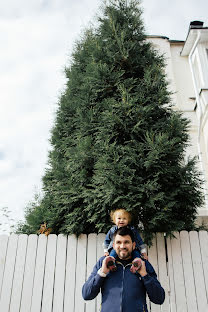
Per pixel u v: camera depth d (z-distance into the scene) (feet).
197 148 26.14
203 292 10.47
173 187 11.71
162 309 10.30
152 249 11.18
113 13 16.55
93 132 13.60
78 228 11.65
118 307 6.28
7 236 11.70
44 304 10.52
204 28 28.84
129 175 11.19
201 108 25.88
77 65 18.25
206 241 11.32
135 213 10.62
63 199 12.30
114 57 14.89
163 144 11.12
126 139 12.89
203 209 21.02
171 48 33.01
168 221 10.71
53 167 15.26
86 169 12.80
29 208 15.72
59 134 16.75
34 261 11.26
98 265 7.52
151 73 14.48
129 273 6.89
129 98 12.87
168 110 14.43
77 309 10.43
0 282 10.89
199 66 28.17
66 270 11.07
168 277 10.72
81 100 14.93
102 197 10.85
